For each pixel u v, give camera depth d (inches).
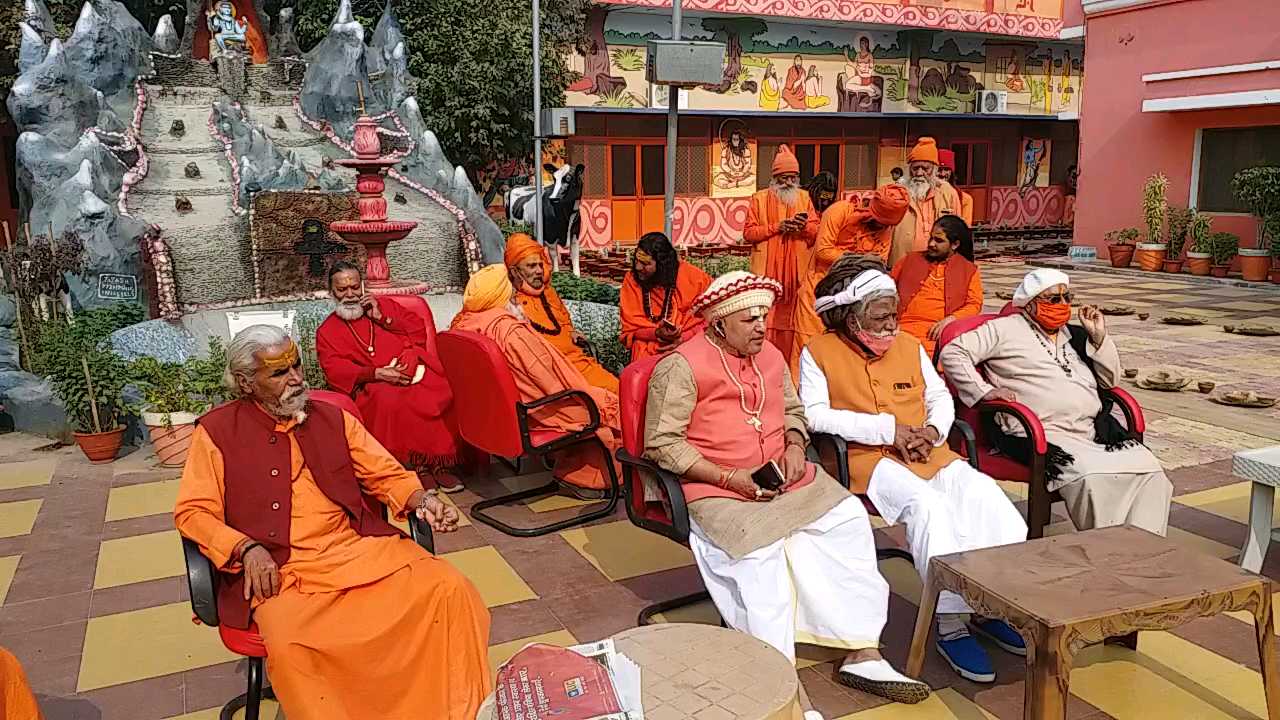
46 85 381.4
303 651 109.3
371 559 120.5
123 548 187.2
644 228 755.4
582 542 188.2
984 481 146.1
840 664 137.9
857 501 137.7
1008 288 564.7
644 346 232.1
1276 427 266.5
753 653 94.2
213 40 526.9
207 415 121.1
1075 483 154.7
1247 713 127.3
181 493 116.3
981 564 117.6
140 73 460.4
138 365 251.8
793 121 803.4
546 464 235.6
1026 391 167.3
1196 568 114.7
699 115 758.5
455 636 115.9
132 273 327.6
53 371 252.5
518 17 614.2
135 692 135.9
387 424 210.7
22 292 291.1
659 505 152.5
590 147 724.0
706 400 143.1
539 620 155.4
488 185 676.1
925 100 850.1
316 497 122.3
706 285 238.7
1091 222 706.2
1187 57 628.7
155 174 397.4
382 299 221.3
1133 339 406.6
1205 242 606.2
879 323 155.3
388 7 568.1
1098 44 685.3
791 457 143.8
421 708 113.0
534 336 200.2
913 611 158.4
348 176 444.1
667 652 94.7
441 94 599.2
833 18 757.3
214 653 147.2
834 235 248.2
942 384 162.9
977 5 824.9
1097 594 107.4
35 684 137.9
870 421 151.6
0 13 546.9
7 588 169.3
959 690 134.3
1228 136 618.2
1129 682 135.4
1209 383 305.3
